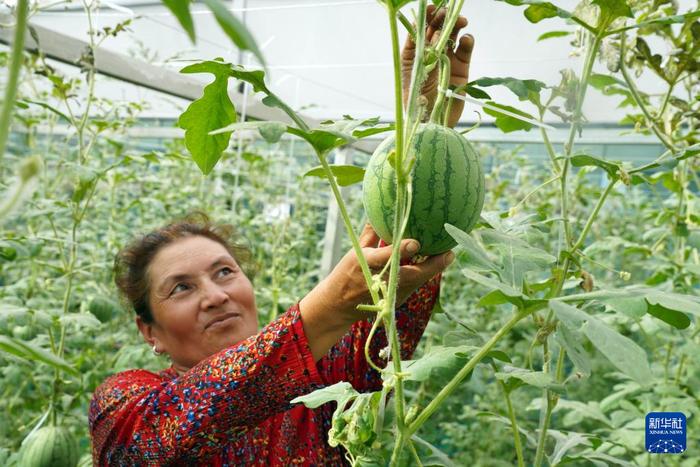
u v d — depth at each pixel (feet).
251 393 5.44
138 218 21.88
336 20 19.60
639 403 13.23
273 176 24.07
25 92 20.81
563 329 4.43
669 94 7.15
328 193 24.40
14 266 18.49
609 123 18.19
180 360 7.95
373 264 4.52
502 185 21.30
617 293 4.01
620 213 23.56
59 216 15.17
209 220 9.11
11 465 11.19
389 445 13.03
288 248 18.35
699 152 5.19
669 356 11.47
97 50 11.62
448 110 4.84
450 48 5.41
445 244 4.58
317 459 7.02
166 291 7.70
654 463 10.51
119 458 6.29
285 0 19.30
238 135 21.54
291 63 20.77
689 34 6.93
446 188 4.40
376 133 5.37
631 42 7.43
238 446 6.76
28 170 1.90
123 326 17.61
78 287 14.23
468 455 15.10
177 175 23.58
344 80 21.04
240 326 7.84
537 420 16.52
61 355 11.25
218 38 18.86
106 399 6.59
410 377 4.30
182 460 6.08
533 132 23.57
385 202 4.50
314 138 4.41
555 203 21.11
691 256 11.96
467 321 17.74
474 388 6.20
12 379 12.58
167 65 18.25
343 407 4.39
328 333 5.20
